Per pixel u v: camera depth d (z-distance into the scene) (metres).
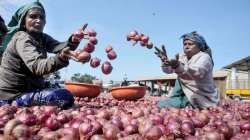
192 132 0.99
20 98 1.47
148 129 0.94
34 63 1.30
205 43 1.84
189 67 1.66
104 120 1.08
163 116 1.19
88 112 1.25
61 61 1.23
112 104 2.32
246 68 14.27
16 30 1.54
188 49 1.78
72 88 2.51
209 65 1.74
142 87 2.73
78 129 0.95
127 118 1.14
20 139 0.81
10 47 1.47
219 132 0.97
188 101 1.80
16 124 0.89
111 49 1.42
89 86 2.51
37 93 1.48
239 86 11.91
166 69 1.89
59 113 1.16
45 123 1.03
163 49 1.56
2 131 0.92
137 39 1.66
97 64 1.31
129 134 0.99
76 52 1.19
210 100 1.81
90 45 1.30
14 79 1.49
